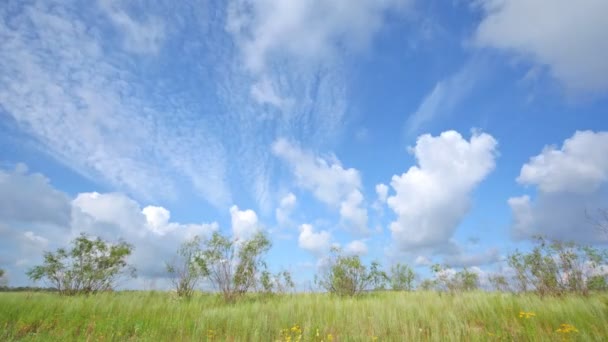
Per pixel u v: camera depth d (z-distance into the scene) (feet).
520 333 22.00
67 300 33.99
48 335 23.39
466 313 27.99
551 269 37.73
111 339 23.13
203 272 46.98
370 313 30.01
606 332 19.75
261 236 50.21
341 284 50.83
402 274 59.62
